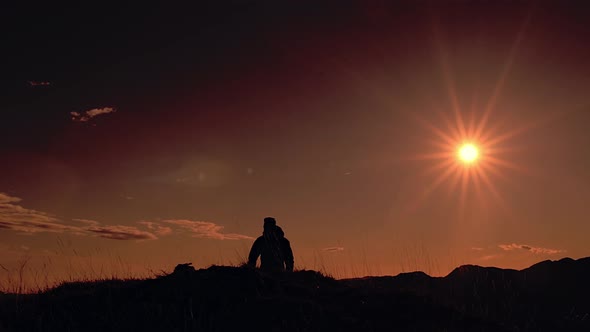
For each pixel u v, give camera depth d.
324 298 12.79
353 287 13.77
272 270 14.40
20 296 12.77
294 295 12.68
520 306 16.98
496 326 13.01
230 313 11.52
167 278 12.80
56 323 11.18
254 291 12.38
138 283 12.96
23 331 10.90
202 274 12.96
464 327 12.43
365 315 12.18
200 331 10.89
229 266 13.32
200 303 11.84
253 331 10.97
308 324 11.27
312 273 14.54
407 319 12.21
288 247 15.02
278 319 11.34
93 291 12.69
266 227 15.12
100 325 11.09
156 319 11.28
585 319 16.91
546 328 15.73
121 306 11.80
